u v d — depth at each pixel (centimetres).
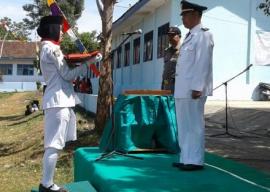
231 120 1459
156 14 2162
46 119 567
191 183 566
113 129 740
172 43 928
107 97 1238
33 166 1133
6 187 949
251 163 834
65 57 570
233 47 2016
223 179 588
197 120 641
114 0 1230
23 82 5997
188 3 630
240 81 2028
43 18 575
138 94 748
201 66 619
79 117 1855
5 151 1412
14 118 2473
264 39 2042
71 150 1136
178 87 644
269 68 2039
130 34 744
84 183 627
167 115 749
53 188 570
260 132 1252
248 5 2019
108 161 685
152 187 544
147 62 2325
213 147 1008
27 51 6053
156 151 755
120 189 534
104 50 1225
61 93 562
